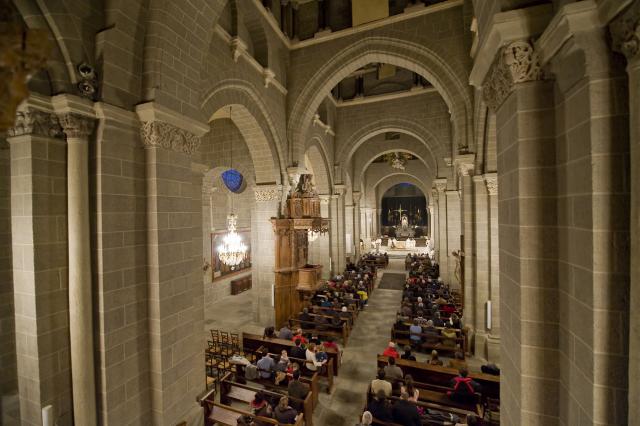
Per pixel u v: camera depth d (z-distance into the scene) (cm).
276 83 1049
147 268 509
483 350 913
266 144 1056
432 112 1578
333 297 1271
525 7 283
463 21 948
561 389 290
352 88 1764
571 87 265
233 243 1102
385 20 1025
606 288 231
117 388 460
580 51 241
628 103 227
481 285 928
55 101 411
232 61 830
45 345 418
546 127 297
